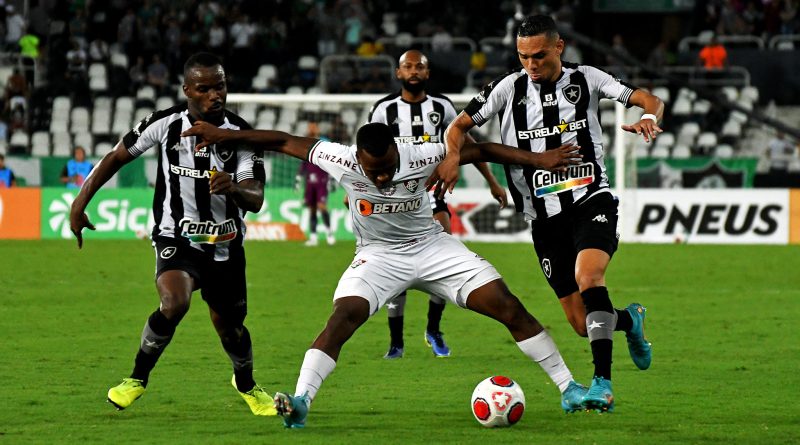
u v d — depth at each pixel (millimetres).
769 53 106188
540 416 24953
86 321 41938
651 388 28812
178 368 31750
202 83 23969
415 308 47281
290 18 110312
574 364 33031
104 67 105438
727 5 112875
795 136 92812
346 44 109125
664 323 42312
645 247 75188
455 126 26453
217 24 107250
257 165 24547
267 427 23594
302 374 23250
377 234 24438
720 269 62312
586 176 26750
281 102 76750
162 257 24750
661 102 25953
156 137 24609
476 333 39875
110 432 22984
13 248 73188
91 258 67062
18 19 107812
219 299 25094
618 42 109500
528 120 26891
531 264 64812
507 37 100188
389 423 24094
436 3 113375
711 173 88938
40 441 22094
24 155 93688
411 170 23781
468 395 27812
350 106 83438
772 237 78750
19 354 34125
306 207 81125
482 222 80562
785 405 26375
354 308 23719
